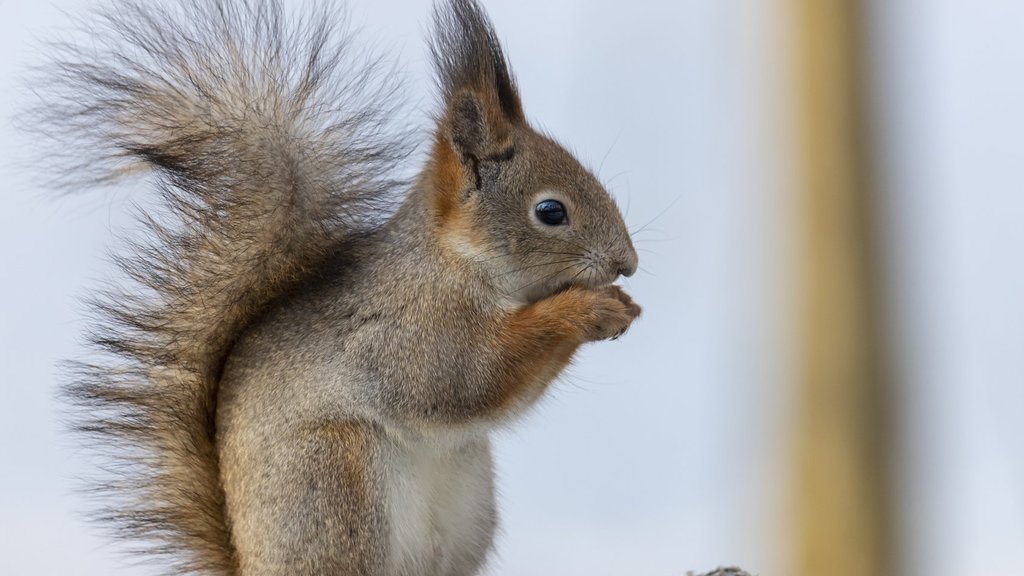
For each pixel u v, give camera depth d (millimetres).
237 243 4590
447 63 4605
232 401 4582
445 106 4602
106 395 4594
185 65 4598
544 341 4582
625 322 4586
